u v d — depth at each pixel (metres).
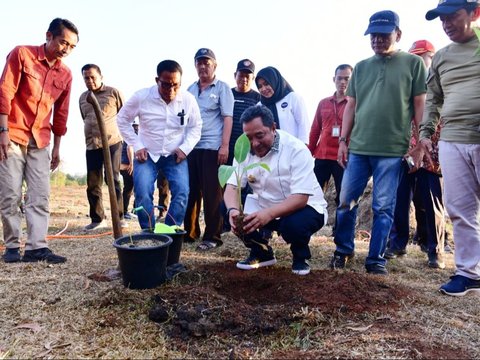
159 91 3.75
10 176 3.53
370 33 3.33
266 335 2.24
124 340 2.20
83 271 3.34
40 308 2.56
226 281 2.98
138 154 3.78
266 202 3.28
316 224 3.17
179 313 2.32
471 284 2.95
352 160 3.60
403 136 3.42
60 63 3.72
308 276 3.04
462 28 2.83
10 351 2.07
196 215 4.71
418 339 2.20
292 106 4.35
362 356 2.02
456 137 2.94
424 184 3.91
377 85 3.46
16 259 3.60
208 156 4.42
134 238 3.02
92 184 5.45
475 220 2.97
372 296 2.70
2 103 3.35
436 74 3.15
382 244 3.48
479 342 2.22
